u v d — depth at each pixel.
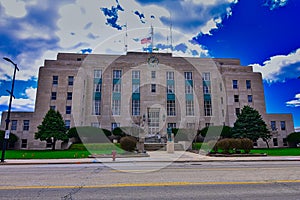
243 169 9.59
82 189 5.66
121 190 5.52
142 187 5.83
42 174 8.44
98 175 8.02
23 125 31.34
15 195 5.09
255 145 33.38
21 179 7.24
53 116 26.67
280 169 9.60
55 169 10.31
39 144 30.42
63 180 6.98
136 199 4.73
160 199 4.73
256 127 29.08
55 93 32.28
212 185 6.05
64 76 32.81
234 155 17.80
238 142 18.56
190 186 5.93
